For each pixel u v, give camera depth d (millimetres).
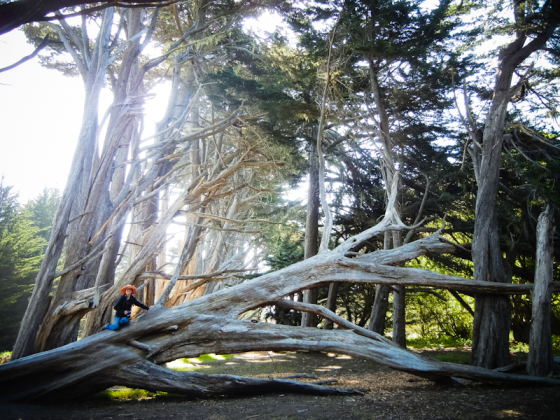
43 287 11500
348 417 7711
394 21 16297
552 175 14578
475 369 10727
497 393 9695
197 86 18125
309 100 17172
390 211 15836
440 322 32438
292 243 26359
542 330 11977
